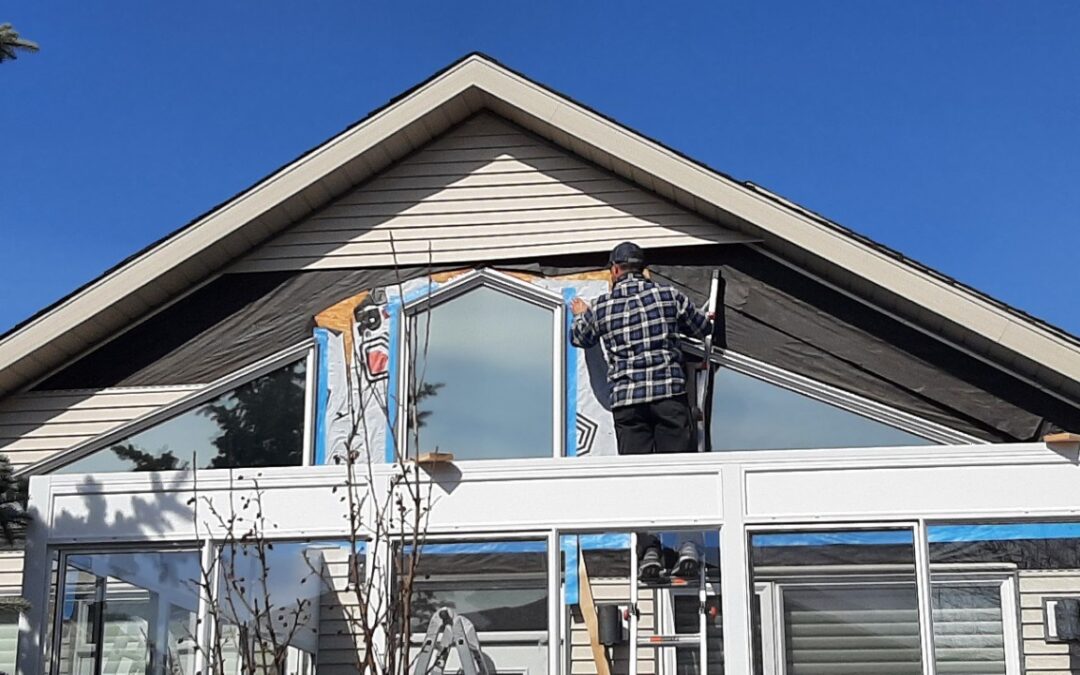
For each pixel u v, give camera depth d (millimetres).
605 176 10898
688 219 10688
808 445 10055
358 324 10828
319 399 10711
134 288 10789
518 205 10945
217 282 11156
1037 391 9977
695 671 8352
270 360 10859
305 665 8539
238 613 8656
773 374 10211
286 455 10664
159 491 8938
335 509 8742
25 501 9188
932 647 8094
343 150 10844
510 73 10805
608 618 8391
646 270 10633
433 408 10461
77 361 11133
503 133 11133
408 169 11172
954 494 8336
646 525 8477
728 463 8523
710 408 10188
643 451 9422
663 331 9562
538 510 8570
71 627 8805
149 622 8742
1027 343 9734
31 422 11039
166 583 8805
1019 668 8086
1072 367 9672
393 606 6883
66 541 8922
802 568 8336
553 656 8328
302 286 11016
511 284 10688
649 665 8406
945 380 10070
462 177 11094
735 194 10320
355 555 7047
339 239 11078
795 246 10227
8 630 11586
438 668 8430
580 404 10297
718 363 10281
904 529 8328
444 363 10594
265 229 11055
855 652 8188
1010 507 8289
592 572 8492
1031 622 8180
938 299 9867
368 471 8375
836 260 10055
